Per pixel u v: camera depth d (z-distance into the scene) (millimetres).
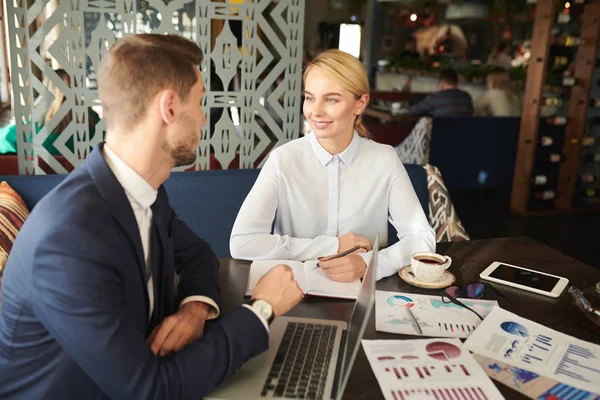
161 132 1016
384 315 1318
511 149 5391
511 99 6391
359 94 1651
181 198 2377
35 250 880
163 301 1204
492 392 1021
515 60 7250
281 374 1062
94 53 2357
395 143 5164
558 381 1072
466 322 1300
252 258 1657
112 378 897
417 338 1215
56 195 949
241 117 2664
